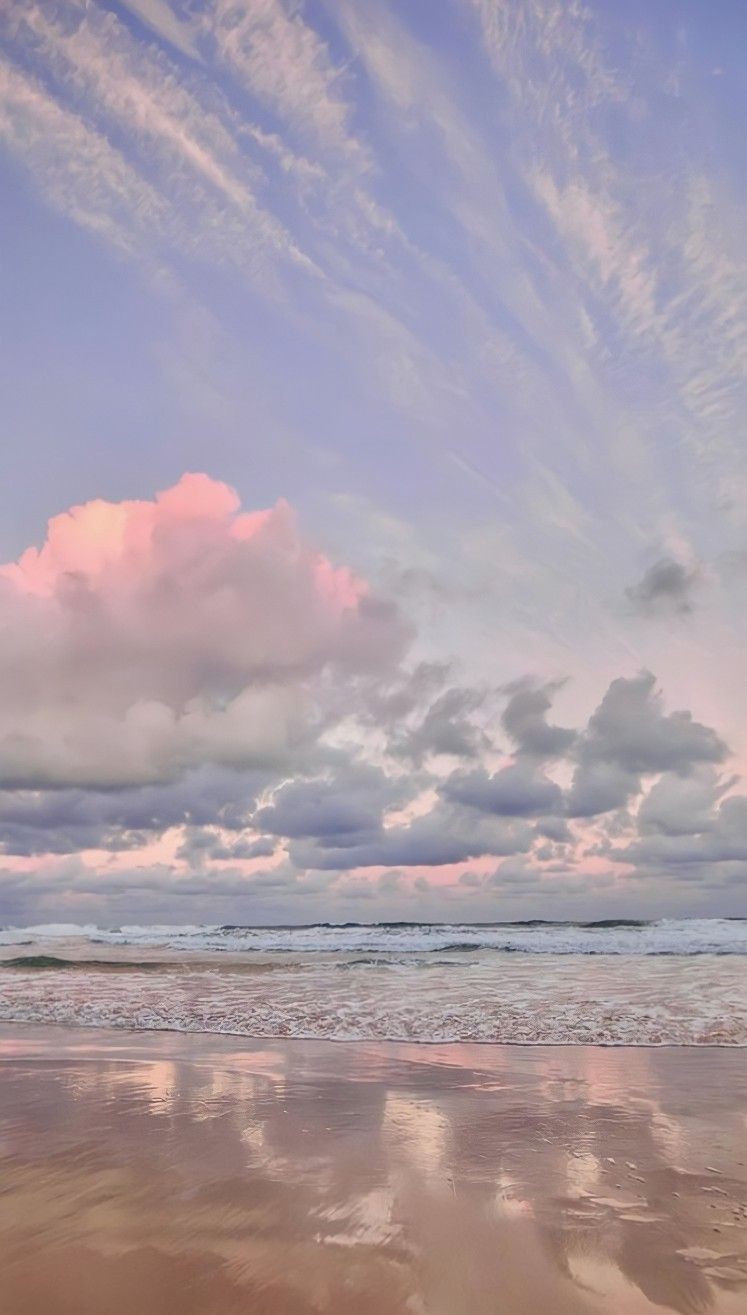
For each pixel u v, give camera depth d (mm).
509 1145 5871
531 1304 3549
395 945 24328
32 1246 4168
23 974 18125
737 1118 6586
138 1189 4980
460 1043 10406
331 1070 8766
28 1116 6805
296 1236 4258
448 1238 4223
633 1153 5648
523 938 24922
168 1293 3648
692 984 14133
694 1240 4176
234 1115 6809
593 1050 9797
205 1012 12773
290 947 25312
